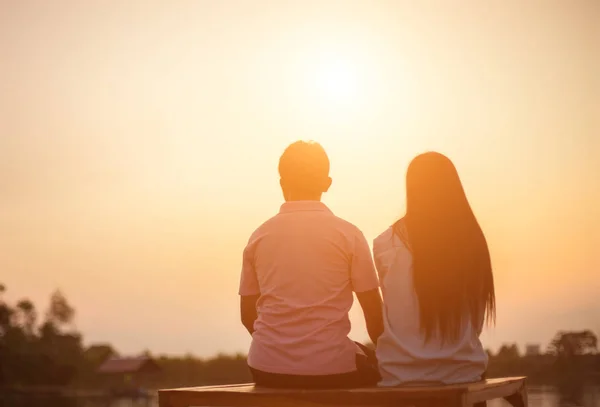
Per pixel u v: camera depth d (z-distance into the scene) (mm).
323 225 2986
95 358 69250
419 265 2848
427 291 2820
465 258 2852
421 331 2842
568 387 23828
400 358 2838
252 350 2973
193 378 56656
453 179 2961
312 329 2883
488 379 3035
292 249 2951
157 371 65000
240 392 2680
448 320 2811
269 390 2709
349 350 2930
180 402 2764
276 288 2947
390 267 2941
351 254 2975
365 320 3049
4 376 62500
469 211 2949
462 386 2533
